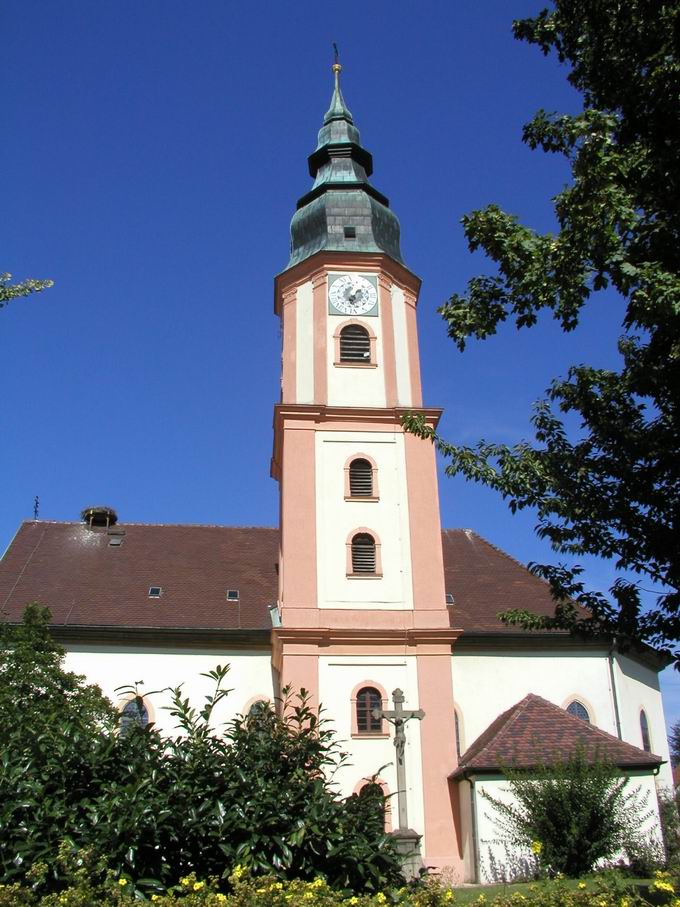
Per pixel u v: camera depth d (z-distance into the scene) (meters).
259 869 9.11
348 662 28.14
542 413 13.12
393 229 34.66
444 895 9.02
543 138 12.12
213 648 32.78
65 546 37.53
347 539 29.52
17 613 32.75
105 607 33.47
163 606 33.88
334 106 37.22
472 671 32.34
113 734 10.16
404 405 31.39
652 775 26.31
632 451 12.10
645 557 12.16
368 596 28.95
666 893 11.35
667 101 10.91
